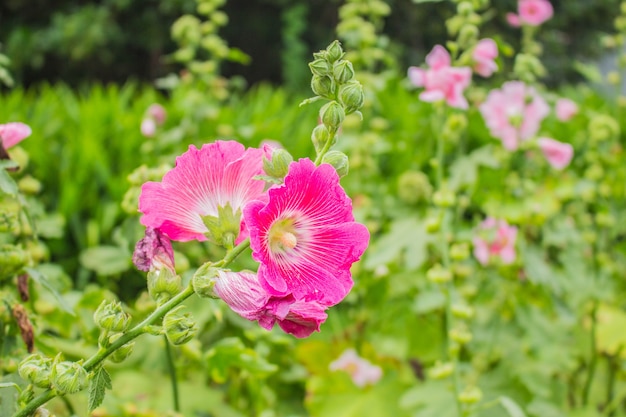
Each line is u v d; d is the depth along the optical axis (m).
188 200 0.99
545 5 2.24
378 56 2.45
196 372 1.88
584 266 2.24
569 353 2.03
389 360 2.02
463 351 2.09
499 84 2.64
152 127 2.59
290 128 3.26
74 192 2.58
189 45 2.69
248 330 1.69
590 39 9.89
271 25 10.26
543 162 2.68
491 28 8.52
